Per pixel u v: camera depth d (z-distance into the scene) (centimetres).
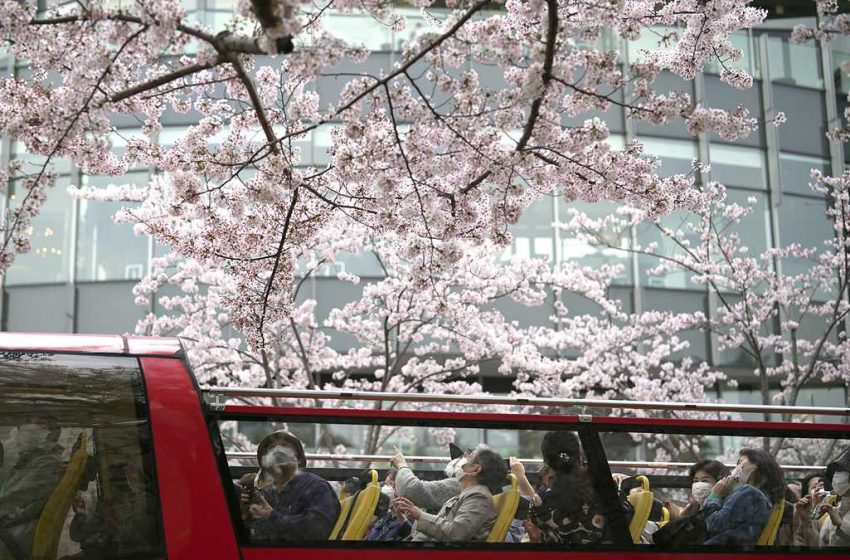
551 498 422
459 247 696
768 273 1581
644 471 442
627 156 680
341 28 1795
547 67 574
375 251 1377
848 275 1519
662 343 1847
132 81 704
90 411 372
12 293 1823
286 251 759
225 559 367
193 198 719
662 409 443
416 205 663
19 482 359
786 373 1795
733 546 441
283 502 395
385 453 417
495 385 1917
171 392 384
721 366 1869
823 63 2042
